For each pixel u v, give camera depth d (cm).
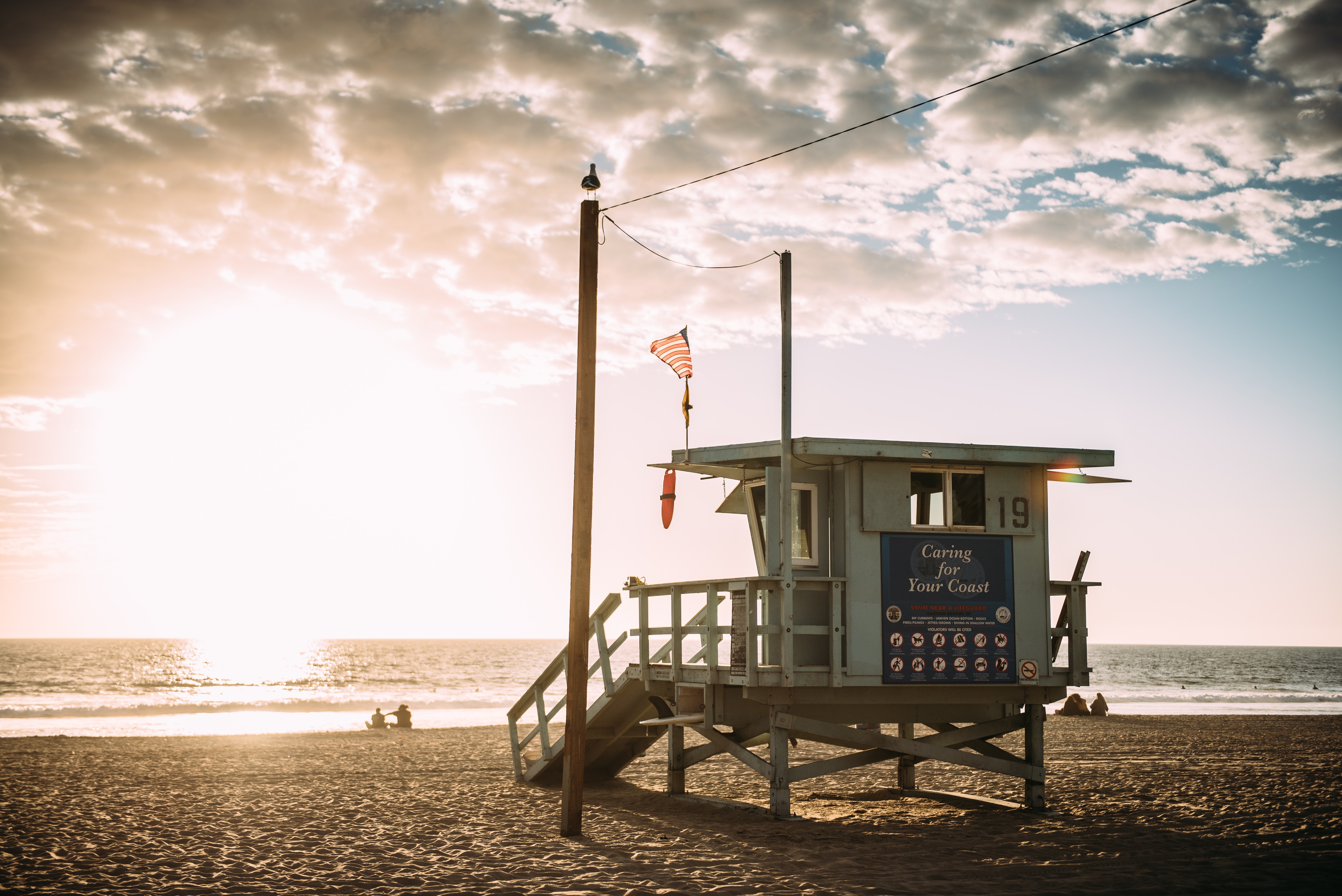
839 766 1257
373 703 5044
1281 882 898
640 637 1409
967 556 1237
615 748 1625
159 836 1160
